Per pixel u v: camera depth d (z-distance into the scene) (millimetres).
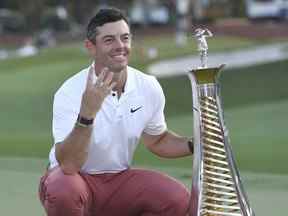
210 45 29688
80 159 4098
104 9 4266
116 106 4270
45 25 52188
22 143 11164
